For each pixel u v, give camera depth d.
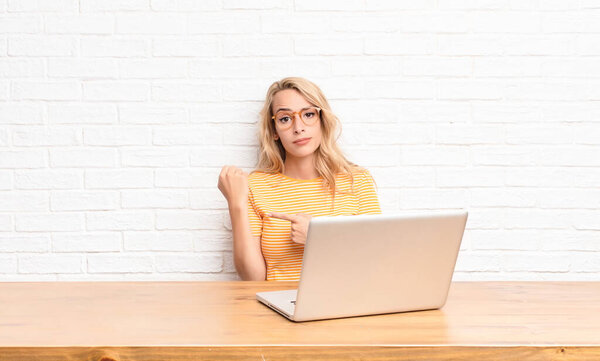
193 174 1.92
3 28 1.88
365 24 1.90
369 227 0.95
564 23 1.91
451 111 1.92
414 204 1.94
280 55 1.90
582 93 1.92
